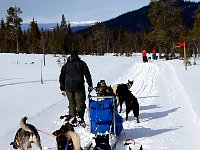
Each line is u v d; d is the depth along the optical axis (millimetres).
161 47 57906
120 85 12258
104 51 97500
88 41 99812
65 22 97438
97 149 7547
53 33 89312
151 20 55719
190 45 45188
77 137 7305
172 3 54031
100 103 9328
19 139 7789
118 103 12586
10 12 79125
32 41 88188
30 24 89438
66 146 7234
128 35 119125
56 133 7422
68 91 10469
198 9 49188
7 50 87062
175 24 54156
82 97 10500
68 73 10422
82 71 10422
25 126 7715
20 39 86438
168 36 54344
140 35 117812
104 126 9258
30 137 7730
